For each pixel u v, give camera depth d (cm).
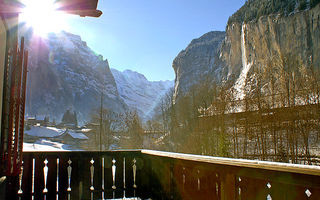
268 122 3431
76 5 343
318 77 3669
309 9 5816
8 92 456
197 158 328
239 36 8444
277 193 217
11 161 399
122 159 544
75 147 8919
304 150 3072
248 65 7362
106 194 520
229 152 3309
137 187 545
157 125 7506
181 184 396
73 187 502
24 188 472
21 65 421
